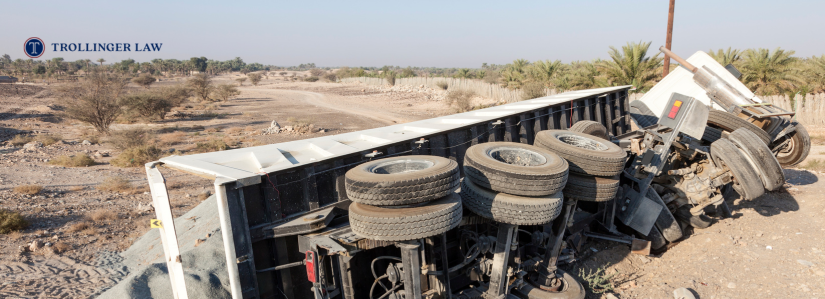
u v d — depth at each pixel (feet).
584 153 16.99
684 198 23.17
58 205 36.58
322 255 13.93
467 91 167.32
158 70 542.16
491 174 14.65
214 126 105.29
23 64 536.01
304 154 17.02
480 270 17.19
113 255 26.25
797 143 28.71
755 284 17.99
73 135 88.22
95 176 50.67
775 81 82.84
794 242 21.18
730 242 21.98
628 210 22.07
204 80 190.19
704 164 23.63
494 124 23.36
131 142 70.79
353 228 13.23
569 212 17.67
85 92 123.44
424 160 15.19
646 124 36.52
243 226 13.17
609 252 22.91
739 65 86.38
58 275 23.22
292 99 196.24
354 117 120.26
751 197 20.70
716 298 17.57
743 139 20.75
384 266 17.10
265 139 82.99
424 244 15.49
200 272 17.49
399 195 12.50
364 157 17.62
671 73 35.73
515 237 16.38
